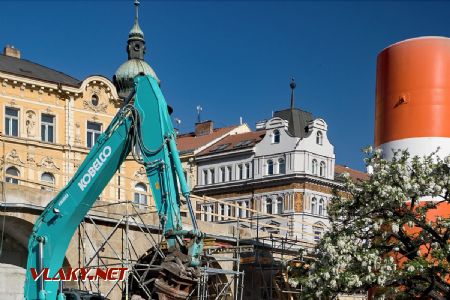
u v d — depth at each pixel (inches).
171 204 600.4
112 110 1878.7
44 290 663.1
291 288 1395.2
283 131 2652.6
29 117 1718.8
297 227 2549.2
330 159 2716.5
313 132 2659.9
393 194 887.7
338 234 951.0
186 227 1225.4
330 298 949.8
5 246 1107.9
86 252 1063.0
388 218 923.4
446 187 906.1
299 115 2746.1
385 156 1227.2
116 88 2060.8
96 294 753.6
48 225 675.4
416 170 927.0
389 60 1246.3
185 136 3157.0
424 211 921.5
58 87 1765.5
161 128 620.7
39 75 1817.2
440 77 1195.9
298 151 2603.3
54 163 1740.9
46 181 1713.8
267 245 1408.7
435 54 1201.4
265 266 1390.3
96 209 1087.6
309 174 2600.9
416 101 1198.9
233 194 2753.4
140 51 2127.2
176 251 575.8
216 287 1305.4
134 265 659.4
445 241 877.8
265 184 2664.9
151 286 589.6
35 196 1034.7
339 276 890.7
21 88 1710.1
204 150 2903.5
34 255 676.1
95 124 1845.5
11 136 1667.1
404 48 1223.5
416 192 898.7
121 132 646.5
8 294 1107.9
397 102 1219.9
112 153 650.2
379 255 917.2
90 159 662.5
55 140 1759.4
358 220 958.4
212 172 2847.0
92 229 1080.2
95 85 1845.5
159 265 588.7
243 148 2746.1
